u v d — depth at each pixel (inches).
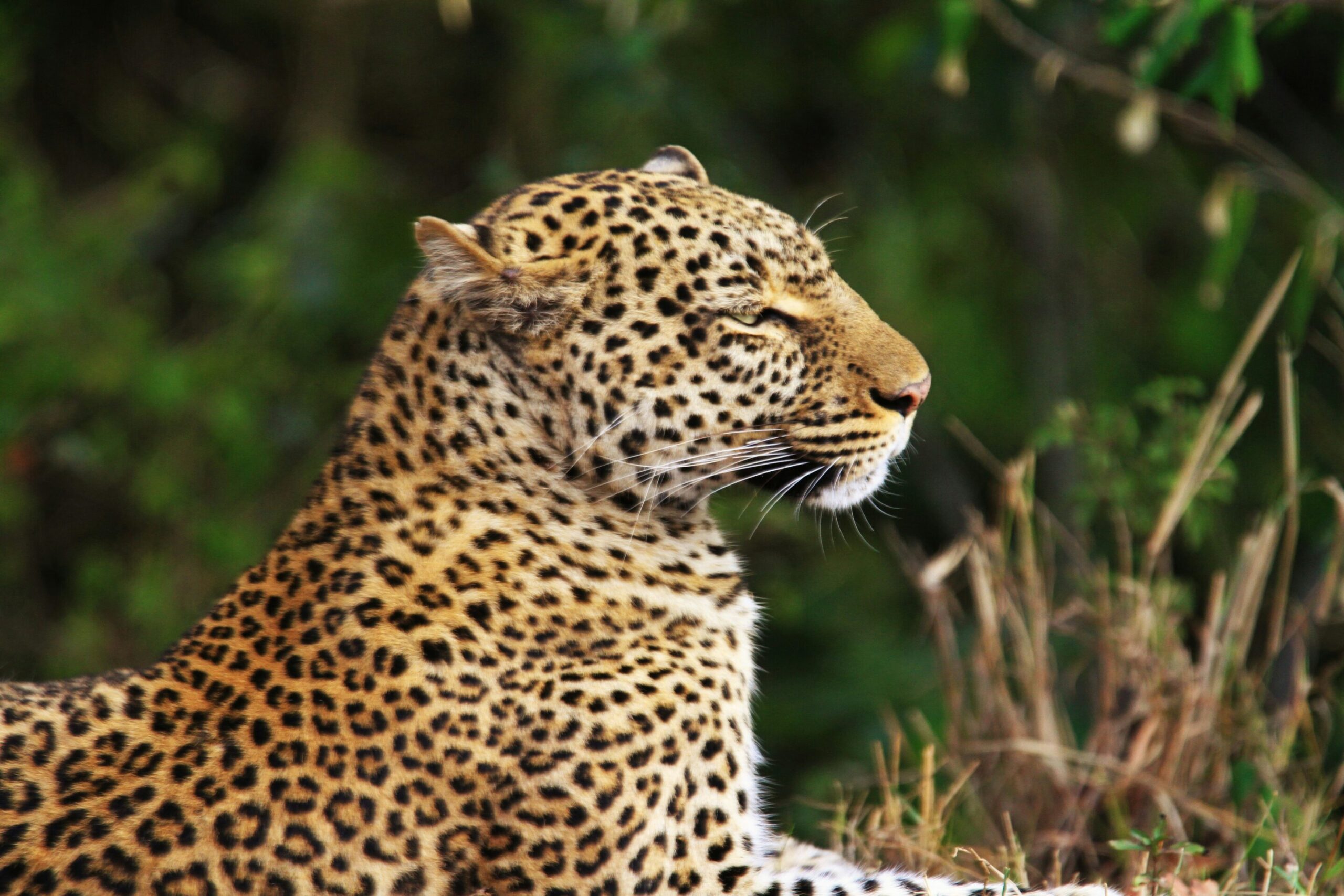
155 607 613.3
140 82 737.6
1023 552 345.1
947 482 680.4
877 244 650.8
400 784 229.9
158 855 220.4
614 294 254.5
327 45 705.6
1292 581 579.2
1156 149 705.6
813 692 618.2
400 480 249.9
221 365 632.4
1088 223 724.0
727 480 267.4
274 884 222.7
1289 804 299.1
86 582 625.3
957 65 434.3
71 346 625.3
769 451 267.4
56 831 221.5
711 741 247.6
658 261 256.7
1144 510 353.7
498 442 252.7
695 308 257.3
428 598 240.8
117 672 248.2
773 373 264.2
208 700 234.8
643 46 565.0
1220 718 319.6
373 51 729.6
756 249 264.2
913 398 272.4
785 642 657.6
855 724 596.4
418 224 244.8
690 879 241.4
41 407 625.3
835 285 277.1
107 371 622.5
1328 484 344.5
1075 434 359.9
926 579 352.8
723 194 273.0
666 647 251.6
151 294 679.1
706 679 251.3
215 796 224.2
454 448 251.4
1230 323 681.6
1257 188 473.1
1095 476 355.3
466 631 239.0
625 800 234.7
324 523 249.8
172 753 229.0
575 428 255.0
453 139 735.1
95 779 226.7
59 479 657.6
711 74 671.8
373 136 734.5
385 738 230.5
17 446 614.5
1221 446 347.3
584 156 575.2
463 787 232.1
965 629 596.1
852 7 679.1
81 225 655.8
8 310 603.8
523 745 233.9
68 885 218.2
